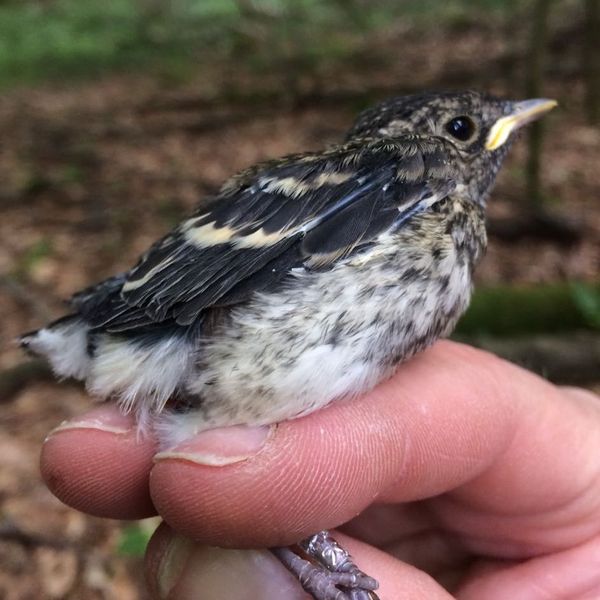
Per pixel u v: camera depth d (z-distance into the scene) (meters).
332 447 0.07
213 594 0.07
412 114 0.09
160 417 0.07
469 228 0.08
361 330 0.07
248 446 0.07
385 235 0.07
